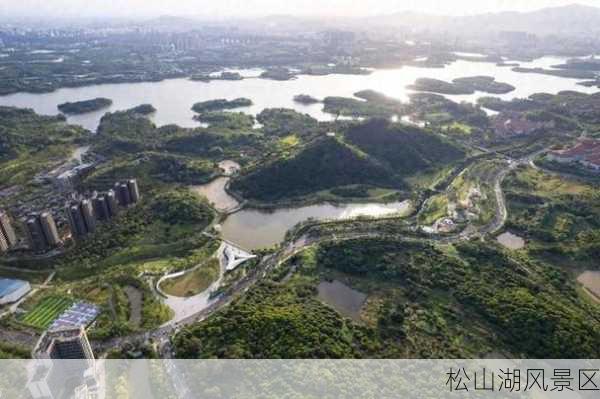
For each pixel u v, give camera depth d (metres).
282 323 186.50
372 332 193.50
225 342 180.88
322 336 183.25
